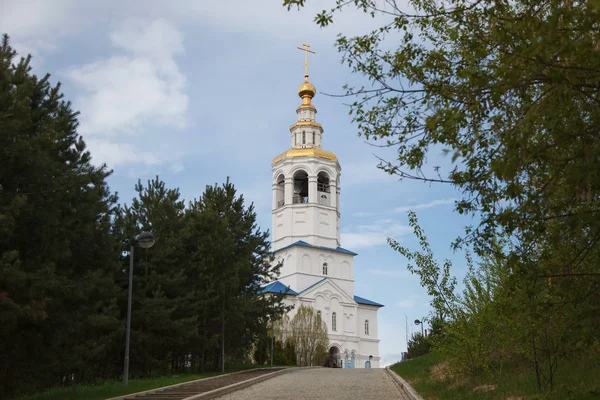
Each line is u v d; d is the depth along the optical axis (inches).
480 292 705.0
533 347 613.0
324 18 394.9
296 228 3243.1
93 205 860.6
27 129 783.1
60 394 789.9
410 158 400.5
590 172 319.0
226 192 1752.0
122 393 783.1
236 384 869.2
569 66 312.7
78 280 828.6
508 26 337.1
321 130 3435.0
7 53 857.5
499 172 322.0
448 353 743.1
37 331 802.8
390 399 721.6
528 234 375.6
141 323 1248.8
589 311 428.8
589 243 436.1
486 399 606.2
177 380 1019.3
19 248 764.0
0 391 802.2
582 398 529.7
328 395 772.6
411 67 400.8
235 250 1577.3
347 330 3174.2
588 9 289.4
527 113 322.7
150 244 934.4
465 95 366.6
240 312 1449.3
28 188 740.7
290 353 2471.7
